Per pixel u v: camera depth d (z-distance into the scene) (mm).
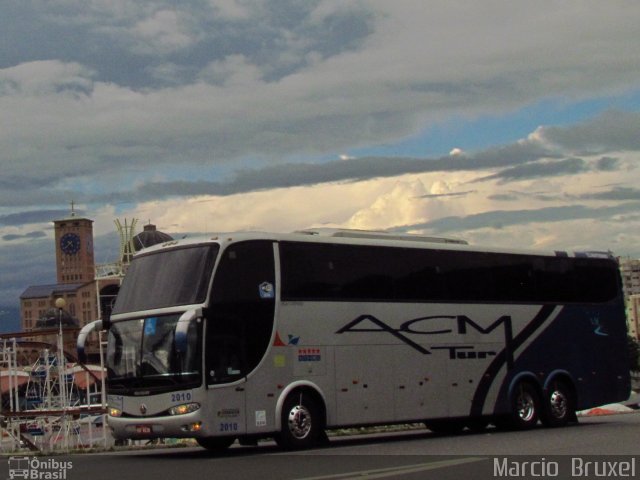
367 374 24547
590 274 30625
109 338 23125
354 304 24547
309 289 23719
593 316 30406
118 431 22594
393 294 25469
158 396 21906
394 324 25328
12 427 35250
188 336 21703
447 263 26922
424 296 26188
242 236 22812
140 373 22250
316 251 24078
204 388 21547
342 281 24438
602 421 32812
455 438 25688
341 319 24203
